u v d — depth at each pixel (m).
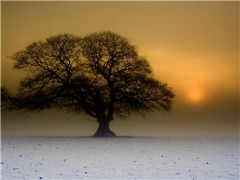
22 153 23.02
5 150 24.88
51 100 41.28
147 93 42.00
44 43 41.81
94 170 16.02
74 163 18.38
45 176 14.40
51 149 26.03
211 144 32.00
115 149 26.28
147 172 15.52
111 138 40.41
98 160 19.67
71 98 42.03
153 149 26.50
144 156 21.73
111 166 17.30
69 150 25.38
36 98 40.88
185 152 24.27
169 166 17.38
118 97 42.72
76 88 41.94
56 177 14.18
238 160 19.77
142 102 41.72
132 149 26.38
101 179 13.80
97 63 42.16
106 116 43.34
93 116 43.16
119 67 42.66
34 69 41.81
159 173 15.27
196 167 17.03
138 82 42.03
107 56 42.25
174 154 22.94
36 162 18.62
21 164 17.77
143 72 42.53
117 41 42.44
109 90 42.19
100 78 42.28
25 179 13.71
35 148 26.75
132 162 18.84
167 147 28.36
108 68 42.56
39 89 41.31
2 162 18.44
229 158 20.73
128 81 41.69
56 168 16.56
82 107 43.34
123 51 42.16
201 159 20.25
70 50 41.88
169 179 13.86
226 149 26.66
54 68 41.62
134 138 41.38
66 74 42.28
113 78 42.56
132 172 15.51
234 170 16.09
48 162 18.70
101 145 29.95
